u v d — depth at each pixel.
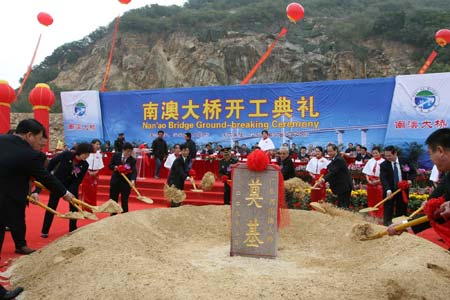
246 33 42.00
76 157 6.25
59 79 45.59
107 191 11.47
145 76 41.53
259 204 4.71
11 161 3.65
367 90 12.77
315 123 13.34
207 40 42.22
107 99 15.77
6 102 13.37
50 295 3.34
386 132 12.46
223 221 6.31
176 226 5.88
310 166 9.26
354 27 40.69
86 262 3.72
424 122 11.98
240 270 4.05
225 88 14.29
